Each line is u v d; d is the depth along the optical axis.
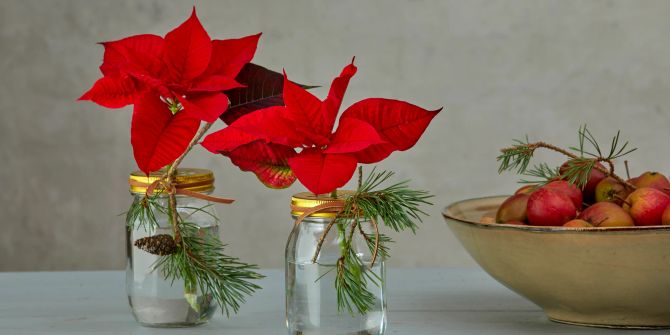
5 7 3.04
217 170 3.10
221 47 1.25
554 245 1.23
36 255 3.13
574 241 1.22
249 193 3.12
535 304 1.36
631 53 2.99
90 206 3.12
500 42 3.01
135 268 1.29
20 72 3.06
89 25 3.05
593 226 1.27
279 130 1.18
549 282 1.26
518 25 3.00
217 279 1.27
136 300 1.29
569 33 2.99
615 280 1.23
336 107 1.18
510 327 1.30
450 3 3.00
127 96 1.24
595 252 1.22
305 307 1.20
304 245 1.20
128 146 3.11
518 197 1.34
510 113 3.04
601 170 1.35
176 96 1.21
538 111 3.03
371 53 3.03
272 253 3.15
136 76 1.21
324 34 3.02
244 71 1.25
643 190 1.29
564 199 1.29
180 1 3.03
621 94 3.00
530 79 3.02
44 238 3.13
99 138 3.10
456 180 3.08
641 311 1.26
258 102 1.26
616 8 2.98
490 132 3.05
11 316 1.36
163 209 1.27
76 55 3.06
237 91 1.25
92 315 1.36
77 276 1.54
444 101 3.04
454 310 1.37
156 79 1.21
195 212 1.28
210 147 1.20
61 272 1.56
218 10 3.02
